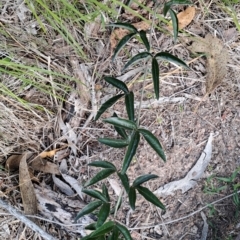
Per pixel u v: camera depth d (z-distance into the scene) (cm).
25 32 53
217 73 53
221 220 52
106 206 41
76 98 54
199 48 54
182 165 53
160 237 52
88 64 54
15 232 52
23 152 53
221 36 55
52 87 52
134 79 54
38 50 53
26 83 52
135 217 52
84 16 50
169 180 53
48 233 52
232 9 53
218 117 53
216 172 53
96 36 54
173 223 52
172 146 53
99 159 53
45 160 54
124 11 54
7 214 51
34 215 51
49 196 52
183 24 54
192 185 53
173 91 54
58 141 54
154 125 53
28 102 53
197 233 52
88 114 54
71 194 53
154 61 41
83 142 54
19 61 52
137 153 53
